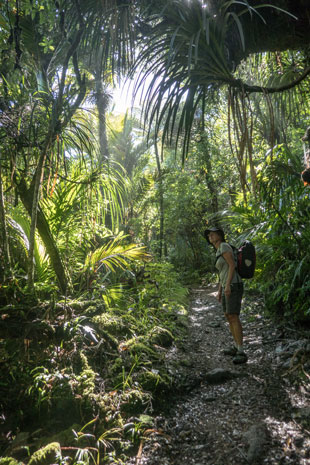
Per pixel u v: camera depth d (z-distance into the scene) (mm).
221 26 2844
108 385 2877
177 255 13688
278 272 4348
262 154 6570
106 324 3541
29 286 3566
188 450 2328
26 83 4074
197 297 8234
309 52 3449
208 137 10914
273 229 4406
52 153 3959
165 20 3094
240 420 2584
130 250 4547
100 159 4465
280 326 4371
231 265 3740
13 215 4234
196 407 2861
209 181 11586
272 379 3137
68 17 3498
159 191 11875
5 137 3506
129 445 2352
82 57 3990
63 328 3217
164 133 3148
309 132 3844
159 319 4758
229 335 4715
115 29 3176
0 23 3896
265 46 3322
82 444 2297
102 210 4977
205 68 3010
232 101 3082
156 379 2998
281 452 2168
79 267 4637
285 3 3008
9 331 3068
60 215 4184
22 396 2605
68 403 2568
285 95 4172
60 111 3615
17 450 2238
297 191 4176
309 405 2621
